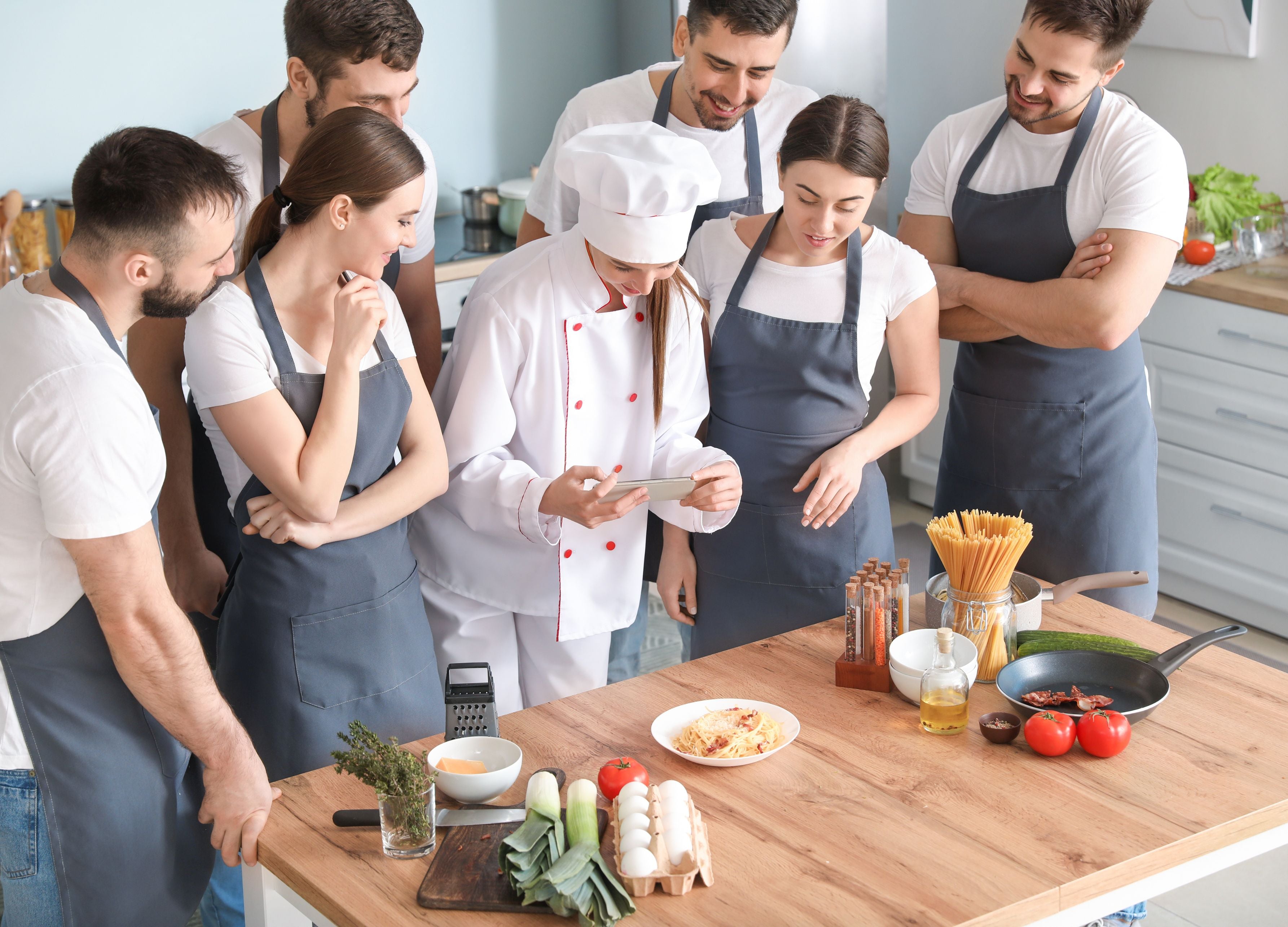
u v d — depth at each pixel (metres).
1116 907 1.58
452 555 2.30
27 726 1.69
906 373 2.38
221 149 2.29
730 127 2.46
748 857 1.57
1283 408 3.70
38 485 1.58
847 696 1.98
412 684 2.10
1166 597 4.21
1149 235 2.32
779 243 2.33
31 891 1.74
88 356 1.56
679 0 4.49
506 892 1.50
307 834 1.65
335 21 2.07
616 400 2.26
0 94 3.83
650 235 1.98
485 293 2.20
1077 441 2.54
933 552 2.81
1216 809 1.67
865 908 1.48
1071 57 2.22
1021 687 1.96
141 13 3.96
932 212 2.61
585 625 2.31
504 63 4.62
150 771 1.76
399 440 2.07
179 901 1.86
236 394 1.83
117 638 1.61
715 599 2.48
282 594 1.96
